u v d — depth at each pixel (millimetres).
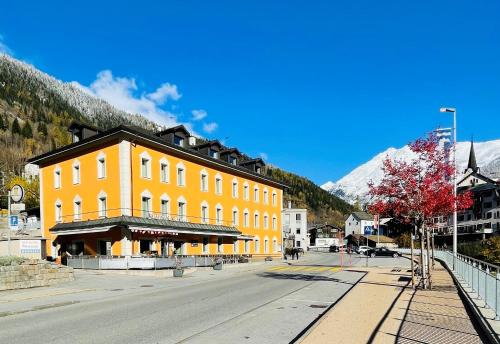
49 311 14172
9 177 113938
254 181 56375
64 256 37312
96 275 28672
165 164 39844
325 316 11766
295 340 9672
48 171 42500
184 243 41281
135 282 24406
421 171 18641
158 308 14484
